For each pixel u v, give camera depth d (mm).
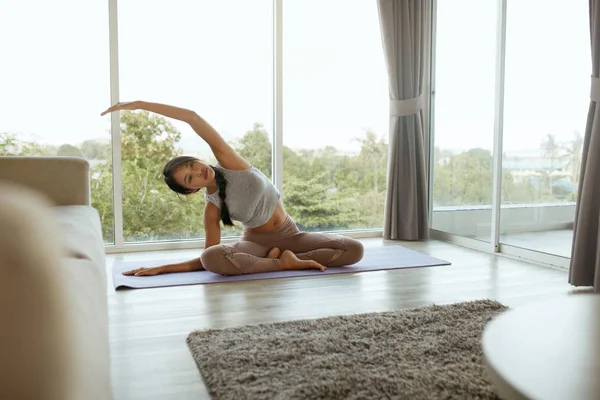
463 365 1841
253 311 2568
